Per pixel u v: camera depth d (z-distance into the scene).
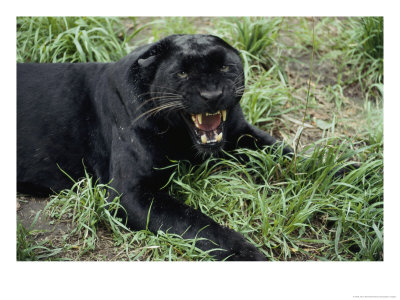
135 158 1.82
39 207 1.90
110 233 1.80
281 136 2.16
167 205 1.77
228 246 1.70
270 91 2.21
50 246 1.77
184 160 1.90
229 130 1.96
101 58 2.28
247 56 2.37
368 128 2.16
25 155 1.95
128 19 2.57
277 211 1.83
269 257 1.74
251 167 1.99
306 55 2.48
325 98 2.33
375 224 1.81
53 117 1.96
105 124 1.90
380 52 2.40
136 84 1.83
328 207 1.84
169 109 1.79
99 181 1.92
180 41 1.79
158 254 1.74
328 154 1.91
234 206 1.87
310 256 1.76
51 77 1.99
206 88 1.74
